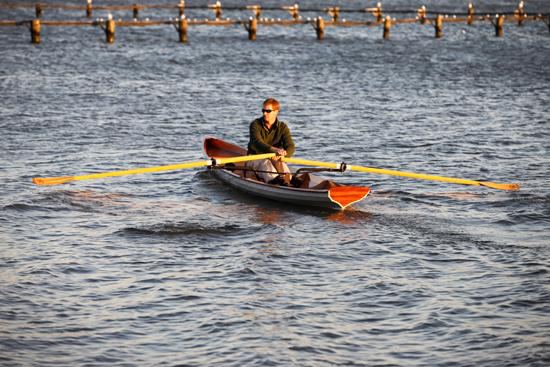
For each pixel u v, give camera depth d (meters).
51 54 127.12
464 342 29.23
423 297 33.06
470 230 42.09
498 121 76.25
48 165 55.53
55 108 79.38
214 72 111.75
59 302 32.22
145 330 30.00
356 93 94.50
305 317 31.17
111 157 58.78
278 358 27.98
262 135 48.75
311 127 72.31
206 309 31.78
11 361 27.48
